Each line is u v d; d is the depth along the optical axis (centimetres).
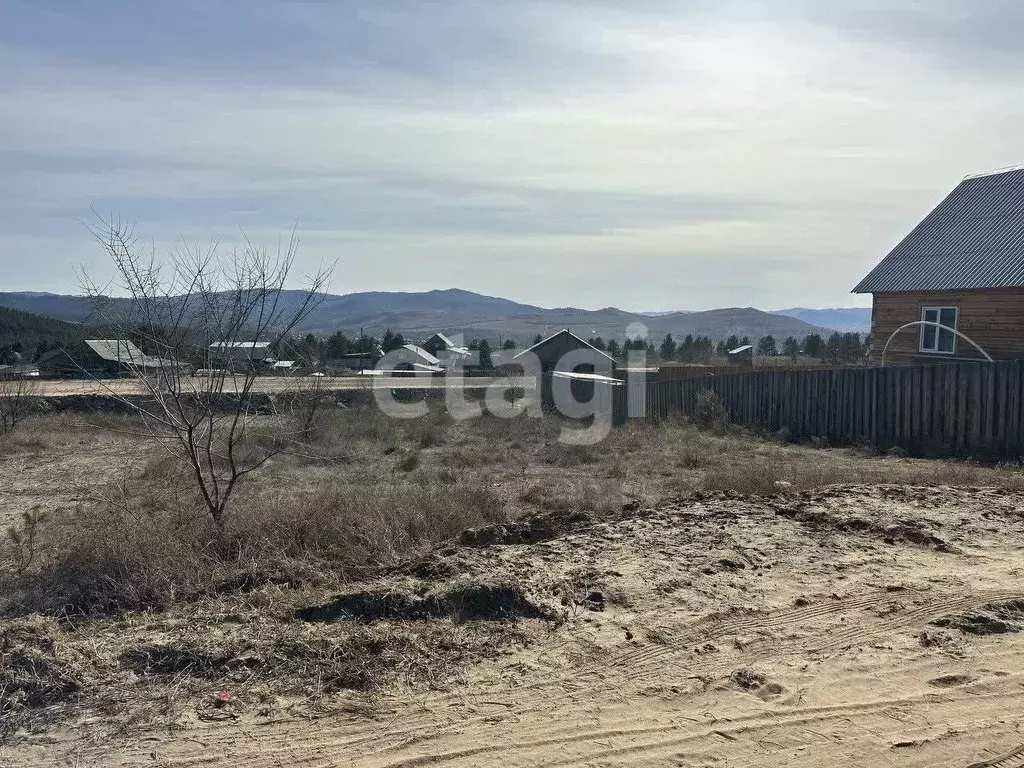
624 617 525
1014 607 531
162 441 1090
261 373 941
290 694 421
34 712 397
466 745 369
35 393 2719
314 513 762
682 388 2400
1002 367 1486
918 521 744
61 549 716
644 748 363
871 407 1758
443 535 792
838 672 440
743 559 643
